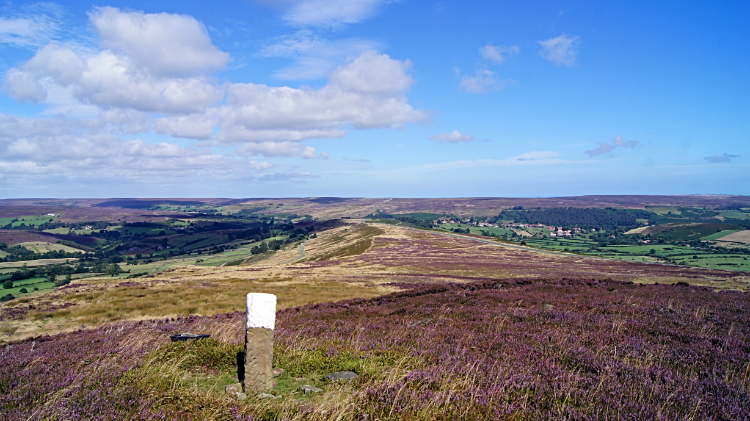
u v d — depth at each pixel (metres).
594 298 22.28
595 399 7.71
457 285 33.81
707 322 14.98
